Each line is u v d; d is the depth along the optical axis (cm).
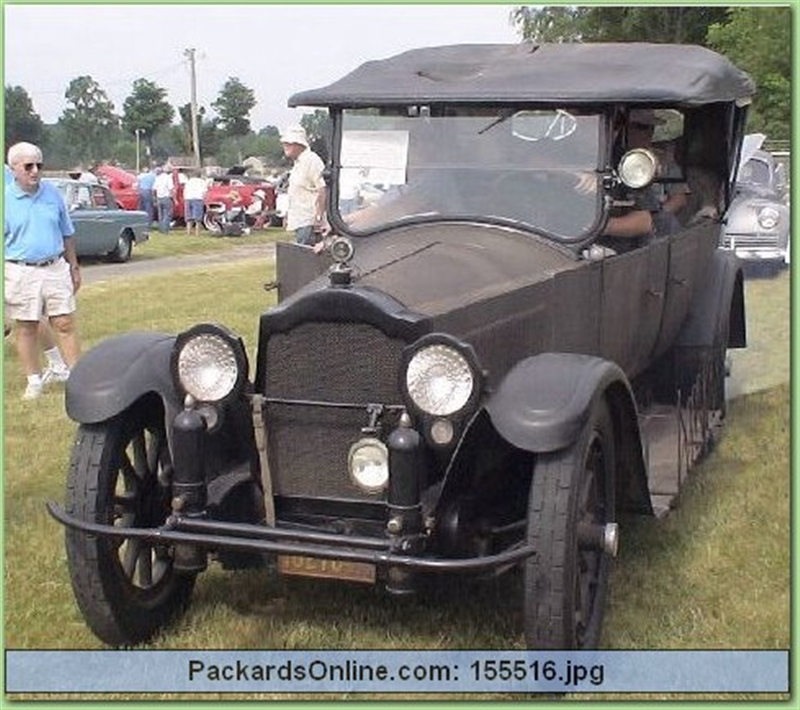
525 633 400
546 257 490
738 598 480
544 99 504
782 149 2398
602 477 425
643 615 464
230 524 403
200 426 410
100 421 422
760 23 2717
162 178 2856
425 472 396
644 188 499
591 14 3409
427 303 416
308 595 486
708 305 673
